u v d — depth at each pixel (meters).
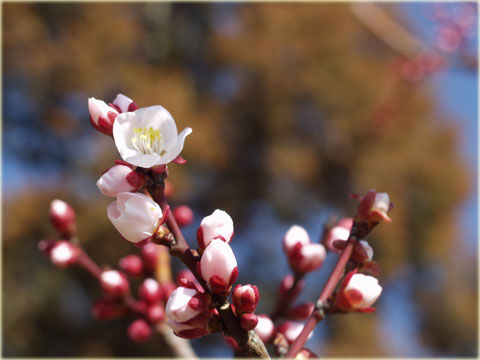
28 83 11.44
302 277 1.65
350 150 12.38
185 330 1.10
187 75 12.99
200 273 1.09
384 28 5.21
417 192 13.18
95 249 10.01
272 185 12.49
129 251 10.00
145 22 13.09
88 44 11.19
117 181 1.11
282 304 1.65
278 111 12.28
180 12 13.59
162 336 1.89
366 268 1.23
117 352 10.66
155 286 1.91
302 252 1.63
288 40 12.17
